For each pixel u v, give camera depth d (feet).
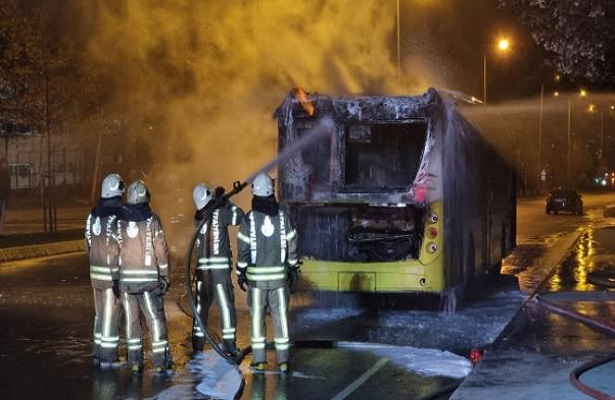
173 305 45.83
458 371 30.22
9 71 106.73
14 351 33.65
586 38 46.01
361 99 42.16
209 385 27.66
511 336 34.45
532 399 24.29
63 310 43.96
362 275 41.91
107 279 30.35
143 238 28.99
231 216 32.22
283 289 29.86
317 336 37.70
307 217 42.47
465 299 47.52
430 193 41.45
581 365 27.96
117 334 30.81
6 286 53.21
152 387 27.58
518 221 135.33
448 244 42.09
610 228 108.06
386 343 36.22
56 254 73.97
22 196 163.22
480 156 50.55
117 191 30.25
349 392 27.48
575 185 295.69
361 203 41.83
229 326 31.94
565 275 56.65
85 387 27.76
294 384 28.43
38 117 119.03
